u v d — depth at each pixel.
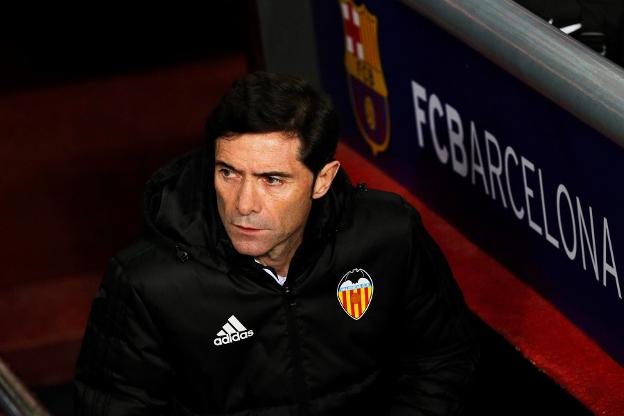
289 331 6.60
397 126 10.38
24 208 14.82
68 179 15.45
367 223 6.68
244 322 6.48
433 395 7.10
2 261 13.77
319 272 6.55
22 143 16.48
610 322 7.97
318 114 5.82
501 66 8.12
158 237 6.28
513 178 8.66
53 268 13.62
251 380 6.64
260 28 12.41
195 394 6.66
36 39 19.48
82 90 18.05
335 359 6.75
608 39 10.15
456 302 7.15
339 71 11.42
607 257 7.72
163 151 16.14
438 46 9.18
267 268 6.46
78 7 19.77
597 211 7.67
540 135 8.09
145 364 6.43
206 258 6.27
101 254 13.86
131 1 19.48
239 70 18.30
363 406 6.95
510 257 9.09
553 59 7.51
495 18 8.06
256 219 5.88
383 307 6.79
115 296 6.34
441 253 7.11
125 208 14.75
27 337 12.45
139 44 19.14
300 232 6.39
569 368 8.10
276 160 5.75
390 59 10.11
